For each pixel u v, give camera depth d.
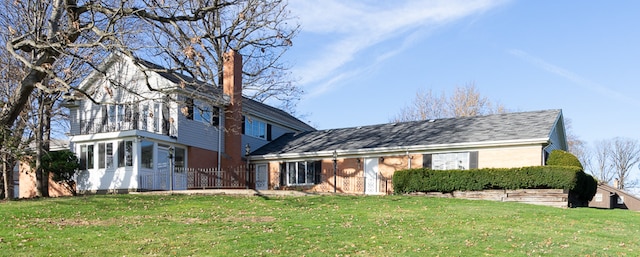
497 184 22.73
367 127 33.47
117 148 27.41
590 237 14.33
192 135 28.94
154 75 27.75
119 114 28.45
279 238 13.54
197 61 15.90
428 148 27.17
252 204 19.80
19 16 23.16
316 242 13.18
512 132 26.08
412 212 17.94
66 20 20.95
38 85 17.19
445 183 23.70
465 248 12.82
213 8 18.23
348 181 29.27
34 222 15.49
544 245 13.26
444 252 12.43
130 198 21.31
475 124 28.92
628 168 72.19
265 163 31.81
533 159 24.88
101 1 18.94
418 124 31.50
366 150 28.70
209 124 29.98
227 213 17.56
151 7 17.33
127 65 27.88
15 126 24.66
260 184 31.77
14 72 23.58
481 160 26.05
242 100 33.94
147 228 14.71
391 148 28.03
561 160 23.81
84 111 29.75
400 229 14.89
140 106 27.92
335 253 12.21
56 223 15.43
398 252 12.38
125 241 13.11
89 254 11.88
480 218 16.81
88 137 28.00
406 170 24.70
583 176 22.77
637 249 13.12
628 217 17.94
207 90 27.78
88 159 28.53
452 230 14.83
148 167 27.16
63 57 22.91
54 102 27.94
